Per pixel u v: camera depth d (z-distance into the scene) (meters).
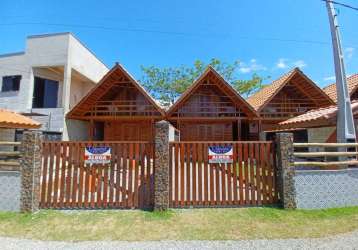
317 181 7.12
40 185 6.95
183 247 4.97
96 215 6.45
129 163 7.06
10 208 6.70
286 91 22.27
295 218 6.32
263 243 5.13
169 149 7.07
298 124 11.56
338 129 8.89
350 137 8.60
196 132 22.53
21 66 19.78
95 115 20.75
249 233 5.57
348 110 8.80
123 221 6.12
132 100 21.97
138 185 7.01
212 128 22.59
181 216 6.38
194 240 5.27
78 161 7.04
